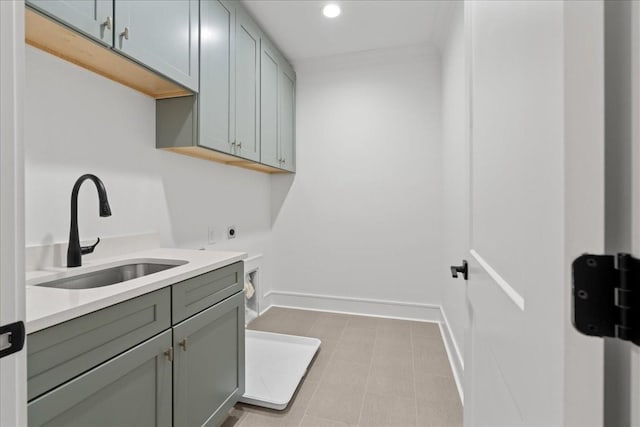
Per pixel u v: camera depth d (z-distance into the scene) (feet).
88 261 4.28
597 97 1.02
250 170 8.99
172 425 3.53
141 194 5.28
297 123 9.99
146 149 5.35
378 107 9.32
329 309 9.86
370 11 7.14
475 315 2.87
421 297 9.14
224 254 4.93
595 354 1.03
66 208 4.09
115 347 2.84
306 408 5.19
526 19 1.59
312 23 7.62
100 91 4.54
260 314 9.52
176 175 6.10
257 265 9.37
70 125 4.15
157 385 3.33
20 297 1.53
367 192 9.50
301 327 8.57
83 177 3.88
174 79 4.65
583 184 1.07
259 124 7.43
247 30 6.84
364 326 8.63
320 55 9.29
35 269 3.69
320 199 9.89
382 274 9.43
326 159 9.80
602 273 1.01
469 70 3.11
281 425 4.79
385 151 9.31
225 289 4.59
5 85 1.47
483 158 2.56
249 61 6.95
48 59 3.86
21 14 1.54
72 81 4.15
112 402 2.84
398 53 8.95
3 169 1.46
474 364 2.93
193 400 3.89
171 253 4.99
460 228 6.08
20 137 1.53
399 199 9.24
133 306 3.04
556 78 1.23
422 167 9.04
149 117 5.38
